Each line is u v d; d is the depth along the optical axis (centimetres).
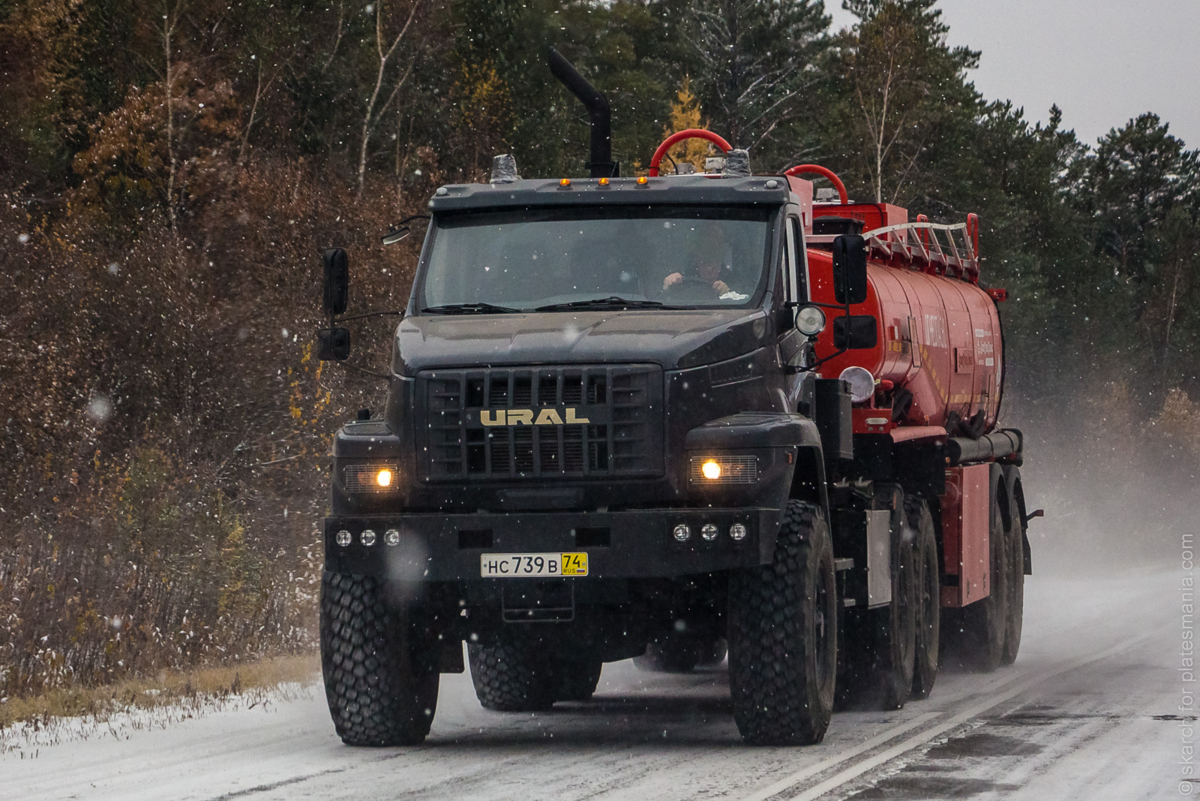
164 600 2566
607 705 2214
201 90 5947
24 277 3672
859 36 10469
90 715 1966
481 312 1828
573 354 1644
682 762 1593
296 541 3281
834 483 2028
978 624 2733
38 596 2388
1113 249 18162
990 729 1855
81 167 5512
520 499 1638
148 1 6481
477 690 2117
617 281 1828
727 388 1675
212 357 3606
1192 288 16412
